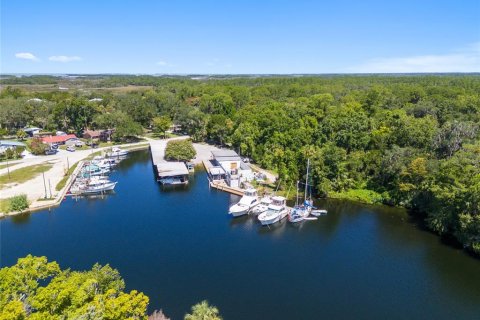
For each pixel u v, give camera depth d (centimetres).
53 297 2608
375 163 8912
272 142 11300
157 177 10344
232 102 17700
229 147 14050
